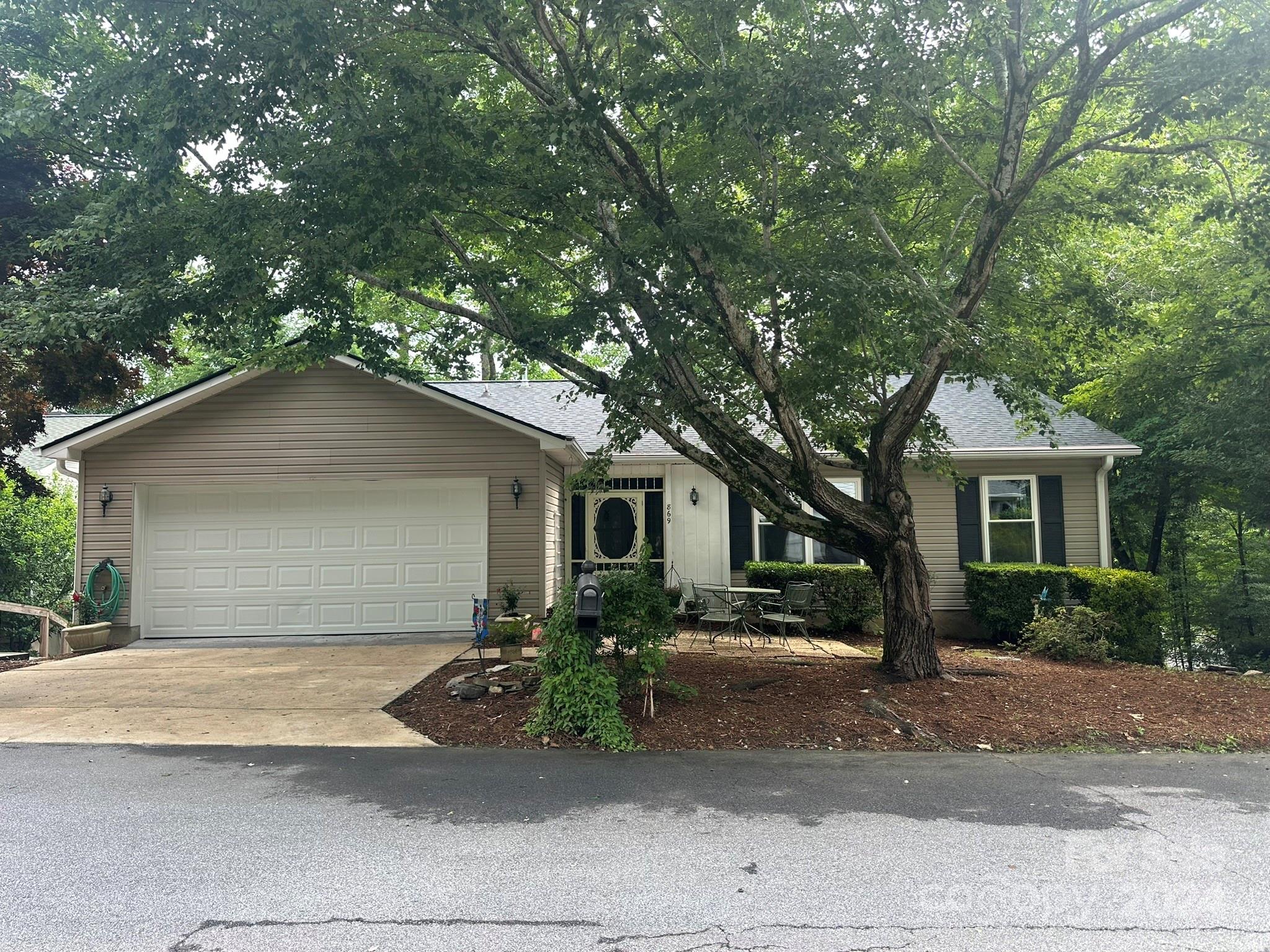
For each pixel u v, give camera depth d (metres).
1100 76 7.91
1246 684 9.05
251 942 3.37
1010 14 7.51
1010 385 9.89
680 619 13.88
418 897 3.80
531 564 12.42
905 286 6.76
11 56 8.06
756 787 5.56
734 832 4.67
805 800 5.29
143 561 12.25
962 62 8.10
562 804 5.19
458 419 12.48
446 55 8.00
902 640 8.76
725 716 7.35
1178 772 6.04
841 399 9.21
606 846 4.45
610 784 5.62
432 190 7.25
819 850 4.40
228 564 12.38
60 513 17.58
